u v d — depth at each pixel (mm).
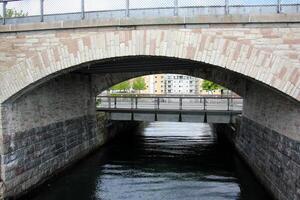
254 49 9898
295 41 9719
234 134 21703
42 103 14516
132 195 13508
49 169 15023
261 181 14492
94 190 14008
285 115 11508
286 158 11336
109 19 10797
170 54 10523
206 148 22875
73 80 18094
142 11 10797
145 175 16234
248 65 9961
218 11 10266
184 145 24078
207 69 20344
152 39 10625
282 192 11633
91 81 21000
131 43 10789
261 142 14727
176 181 15289
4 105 11891
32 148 13609
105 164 18266
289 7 9852
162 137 28203
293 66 9695
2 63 11938
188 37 10367
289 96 9820
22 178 12820
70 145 17469
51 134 15328
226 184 14875
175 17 10312
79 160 18703
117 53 10930
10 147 12117
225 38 10117
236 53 10039
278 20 9688
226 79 19875
